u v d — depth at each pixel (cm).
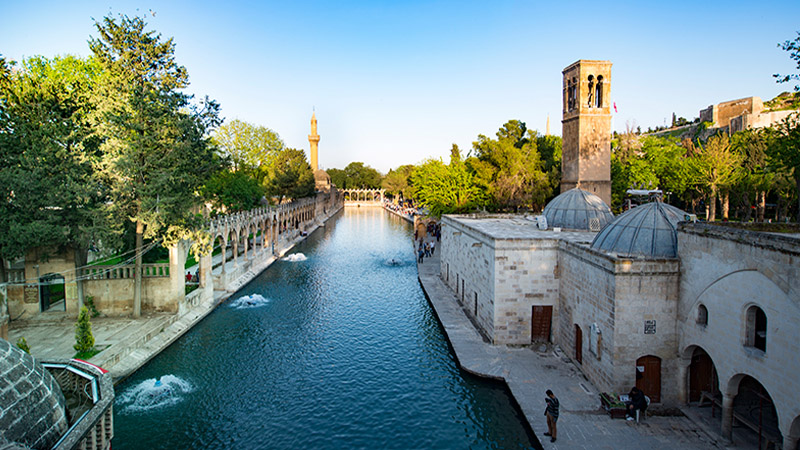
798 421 1395
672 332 2041
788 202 5975
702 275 1858
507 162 6469
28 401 1075
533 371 2453
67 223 2869
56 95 2830
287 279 5003
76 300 3200
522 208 6556
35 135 2641
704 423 1894
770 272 1491
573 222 3425
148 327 2986
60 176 2720
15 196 2605
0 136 2616
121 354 2603
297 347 3055
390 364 2786
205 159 3228
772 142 3441
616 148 7719
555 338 2798
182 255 3419
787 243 1418
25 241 2619
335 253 6731
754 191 5991
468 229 3606
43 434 1094
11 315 3108
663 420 1941
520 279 2781
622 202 5900
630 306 2033
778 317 1459
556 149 8075
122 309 3256
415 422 2167
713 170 6022
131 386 2475
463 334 3052
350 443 2008
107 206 2925
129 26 3005
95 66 4384
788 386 1421
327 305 4006
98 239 2927
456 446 1980
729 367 1700
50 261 3148
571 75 4709
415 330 3362
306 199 10012
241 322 3531
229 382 2553
